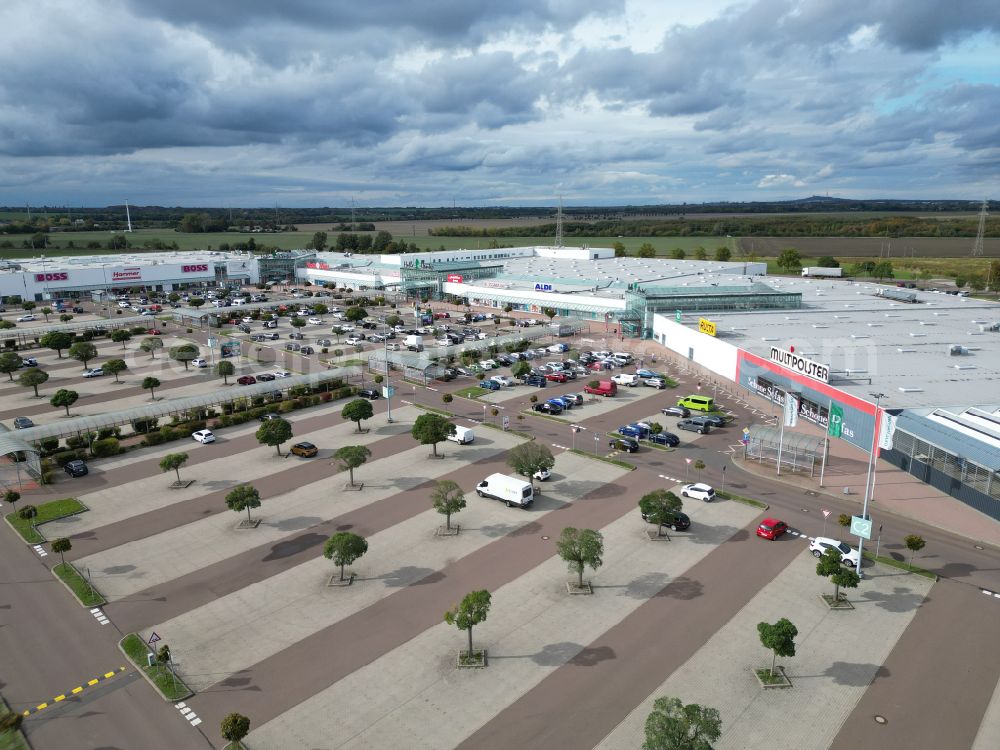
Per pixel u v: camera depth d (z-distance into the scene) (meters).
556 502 58.41
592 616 41.94
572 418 81.62
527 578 46.38
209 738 32.50
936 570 46.78
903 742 31.80
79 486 62.91
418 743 32.00
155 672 37.00
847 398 71.56
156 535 53.12
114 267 189.62
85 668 37.75
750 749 31.45
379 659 38.12
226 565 48.53
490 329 140.25
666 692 35.22
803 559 48.53
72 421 72.62
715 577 46.25
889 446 50.94
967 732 32.38
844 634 39.91
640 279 170.38
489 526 54.09
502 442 73.38
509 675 36.66
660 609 42.59
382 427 79.25
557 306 155.75
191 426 77.25
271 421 67.75
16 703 35.00
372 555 49.69
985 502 54.56
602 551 45.16
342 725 33.19
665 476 63.72
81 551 50.75
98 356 118.50
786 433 65.38
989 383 76.00
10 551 50.94
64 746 32.06
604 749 31.44
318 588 45.44
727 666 37.19
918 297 143.00
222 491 61.50
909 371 81.38
